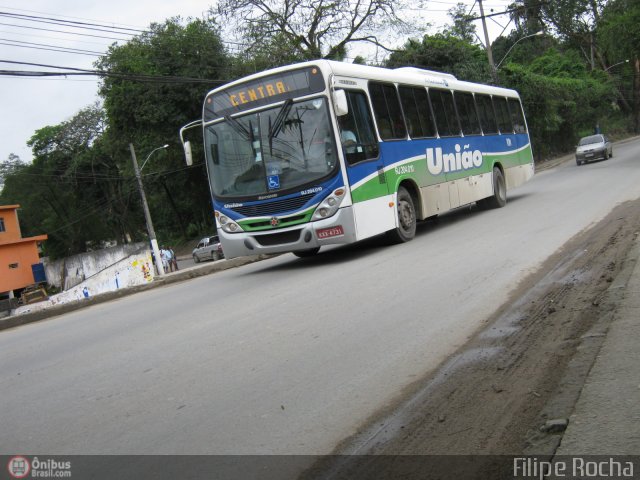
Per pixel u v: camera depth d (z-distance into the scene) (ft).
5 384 20.08
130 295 42.73
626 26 159.43
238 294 31.37
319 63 35.40
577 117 186.29
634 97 229.04
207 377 17.37
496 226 42.83
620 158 109.29
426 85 46.60
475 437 11.88
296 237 36.01
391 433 12.53
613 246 29.09
